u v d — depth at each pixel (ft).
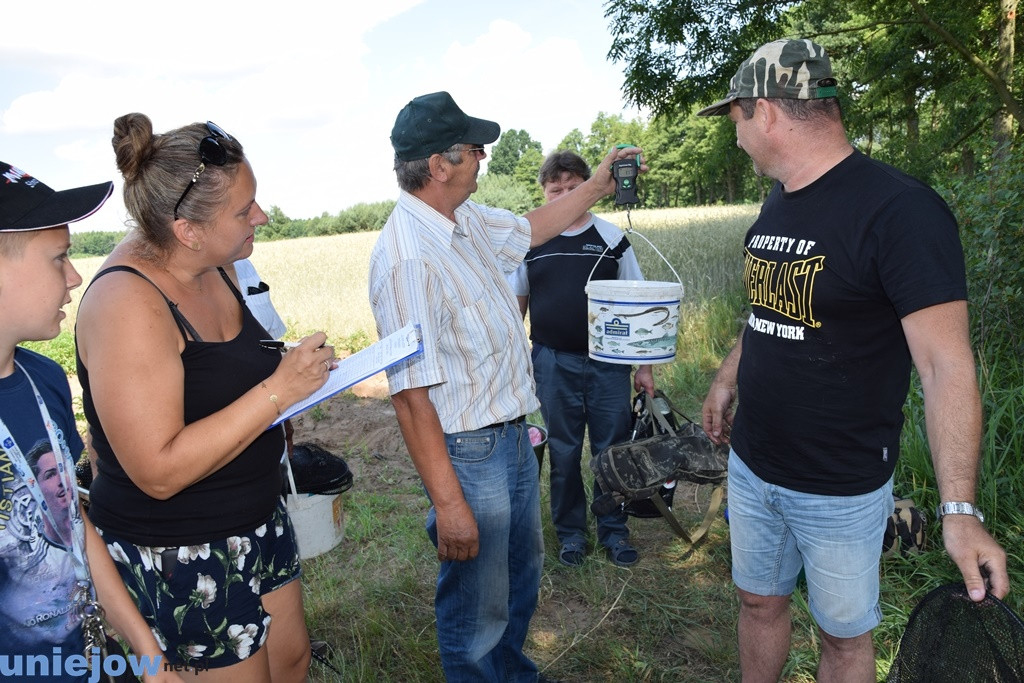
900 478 12.16
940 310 5.65
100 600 5.37
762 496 7.27
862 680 7.13
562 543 12.17
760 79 6.46
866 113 53.88
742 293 32.65
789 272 6.51
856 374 6.39
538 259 11.81
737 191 196.75
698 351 23.67
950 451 5.46
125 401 4.89
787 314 6.64
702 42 41.75
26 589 4.54
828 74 6.38
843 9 45.83
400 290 6.97
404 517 13.91
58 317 4.58
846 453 6.57
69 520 4.83
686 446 11.27
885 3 41.39
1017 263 14.37
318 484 12.28
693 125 194.29
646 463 11.02
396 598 11.14
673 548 12.34
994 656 5.11
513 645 8.68
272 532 6.37
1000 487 11.19
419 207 7.31
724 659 9.39
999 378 13.53
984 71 38.75
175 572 5.56
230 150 5.26
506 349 7.64
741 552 7.66
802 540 7.06
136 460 4.95
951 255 5.70
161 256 5.39
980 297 15.01
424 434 7.03
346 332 33.60
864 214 6.01
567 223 9.66
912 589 10.14
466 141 7.18
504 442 7.73
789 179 6.62
